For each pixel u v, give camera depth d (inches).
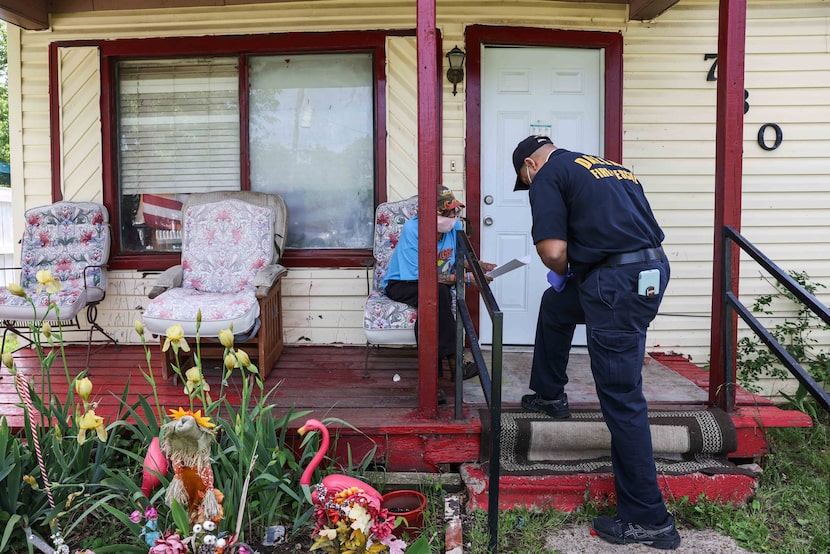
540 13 162.2
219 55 166.9
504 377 137.4
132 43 164.9
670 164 166.9
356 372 143.3
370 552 73.8
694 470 105.7
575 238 93.6
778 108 166.9
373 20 163.3
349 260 166.9
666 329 170.4
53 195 168.2
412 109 164.2
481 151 164.2
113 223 168.9
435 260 109.7
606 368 89.8
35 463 93.1
